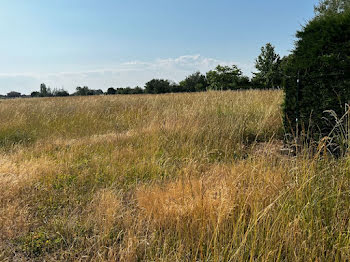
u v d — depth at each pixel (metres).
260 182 3.41
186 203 3.20
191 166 4.87
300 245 2.47
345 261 2.32
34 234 3.18
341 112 5.01
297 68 5.70
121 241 2.99
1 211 3.57
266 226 2.71
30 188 4.31
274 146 5.95
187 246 2.77
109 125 10.01
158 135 7.22
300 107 5.62
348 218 2.70
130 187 4.42
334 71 5.15
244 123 7.28
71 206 3.89
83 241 2.97
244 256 2.50
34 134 8.73
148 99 14.88
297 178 3.22
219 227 2.82
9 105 14.34
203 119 8.03
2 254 2.81
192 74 45.12
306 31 5.94
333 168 3.33
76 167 5.32
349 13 5.34
